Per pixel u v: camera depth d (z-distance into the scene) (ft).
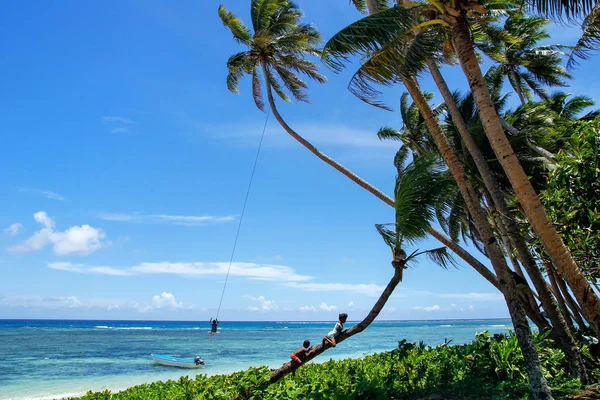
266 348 149.59
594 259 27.94
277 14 65.67
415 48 27.58
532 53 70.49
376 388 25.68
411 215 28.86
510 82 80.94
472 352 37.50
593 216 26.58
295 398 25.20
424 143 63.41
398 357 39.52
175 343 180.34
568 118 72.28
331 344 28.68
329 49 26.86
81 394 61.00
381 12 26.23
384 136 69.21
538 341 34.30
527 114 54.08
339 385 29.66
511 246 47.16
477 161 37.93
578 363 30.45
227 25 63.67
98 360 111.24
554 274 52.75
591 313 24.66
